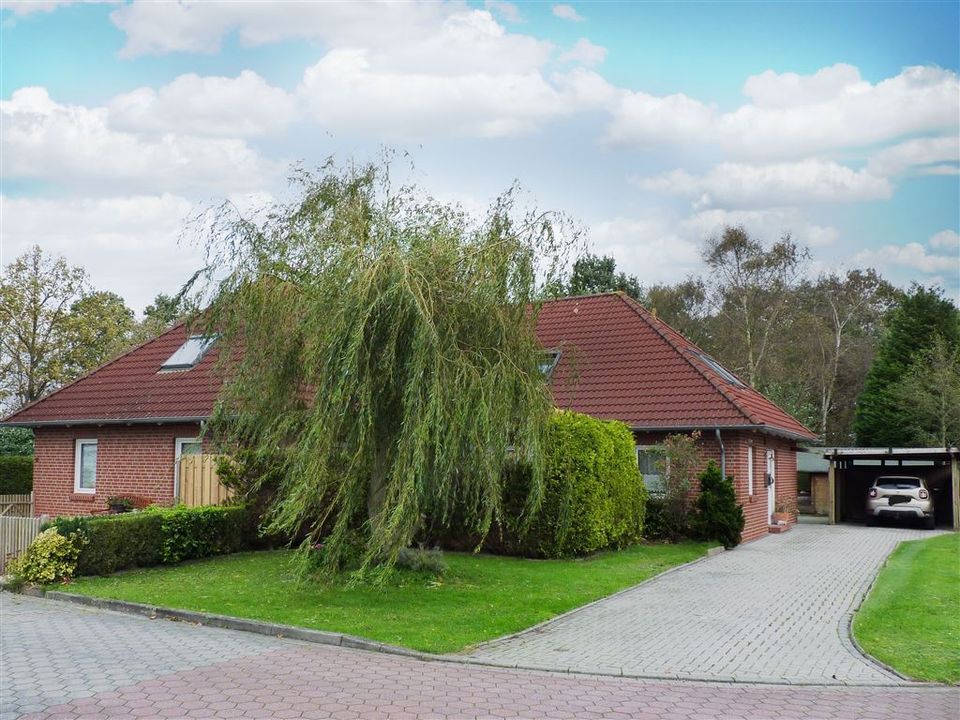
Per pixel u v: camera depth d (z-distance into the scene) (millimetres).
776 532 23688
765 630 10523
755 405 23484
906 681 8344
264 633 9891
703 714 7117
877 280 50719
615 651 9273
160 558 14352
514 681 8031
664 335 22625
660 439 20312
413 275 11117
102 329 39531
